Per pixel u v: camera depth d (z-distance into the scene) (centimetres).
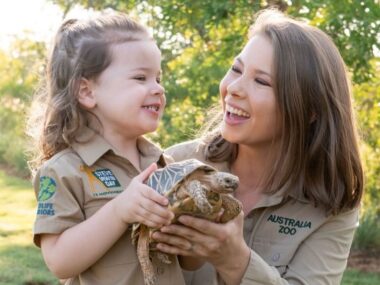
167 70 974
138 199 241
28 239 827
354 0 751
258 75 295
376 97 832
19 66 1781
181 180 239
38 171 274
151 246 257
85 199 266
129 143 282
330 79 301
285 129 298
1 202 1078
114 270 264
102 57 272
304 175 303
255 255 268
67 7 1305
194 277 301
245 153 314
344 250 311
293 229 304
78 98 276
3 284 636
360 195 307
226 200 248
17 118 1623
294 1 761
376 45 761
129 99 271
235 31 822
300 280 292
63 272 258
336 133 301
